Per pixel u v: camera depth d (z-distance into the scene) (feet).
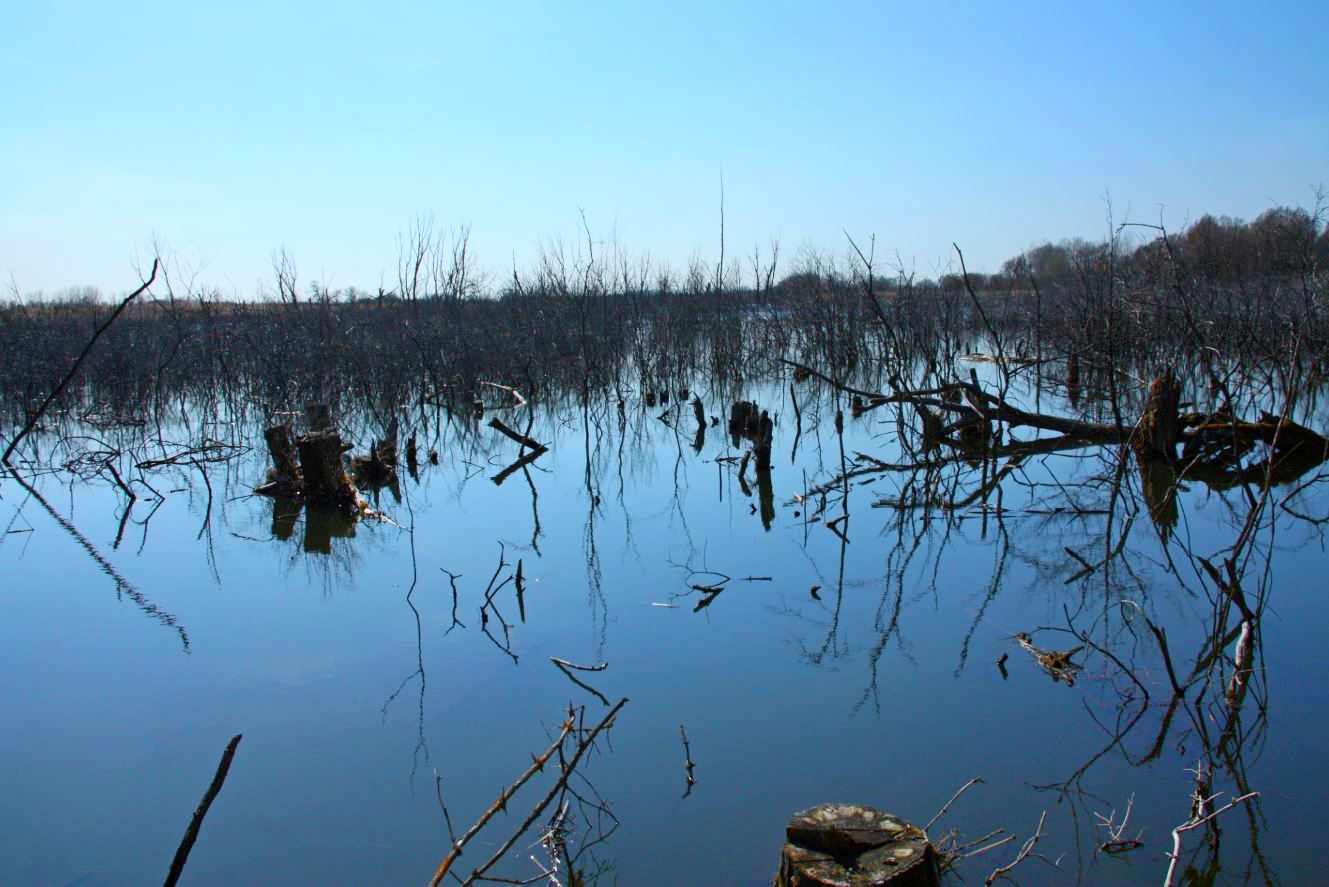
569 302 67.97
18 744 18.19
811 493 36.47
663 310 76.74
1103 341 49.62
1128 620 22.41
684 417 60.80
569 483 41.63
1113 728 17.20
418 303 63.93
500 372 64.34
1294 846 13.52
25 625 24.76
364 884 13.73
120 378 59.52
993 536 30.55
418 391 60.44
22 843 14.90
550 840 14.30
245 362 59.47
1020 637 21.42
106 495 41.04
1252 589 24.09
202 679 21.02
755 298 81.00
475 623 23.86
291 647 22.77
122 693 20.38
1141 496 34.71
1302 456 38.70
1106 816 14.48
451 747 17.53
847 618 23.29
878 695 18.83
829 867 11.53
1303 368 51.47
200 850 14.61
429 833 14.89
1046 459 41.98
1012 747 16.62
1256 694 18.17
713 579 26.66
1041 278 87.81
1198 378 55.93
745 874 13.47
